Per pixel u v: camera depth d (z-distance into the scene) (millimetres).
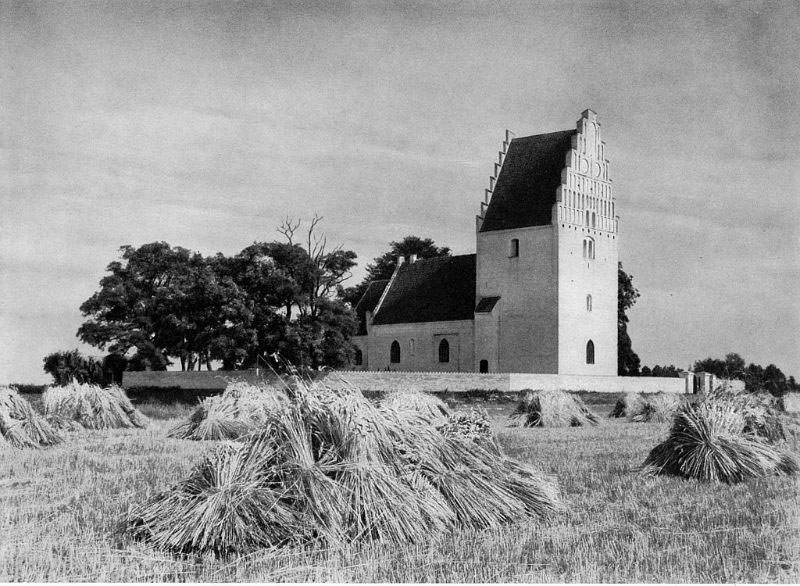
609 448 31094
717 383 29062
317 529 15609
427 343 103562
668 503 19328
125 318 92938
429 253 151375
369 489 16312
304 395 17531
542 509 18031
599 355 97250
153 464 25281
